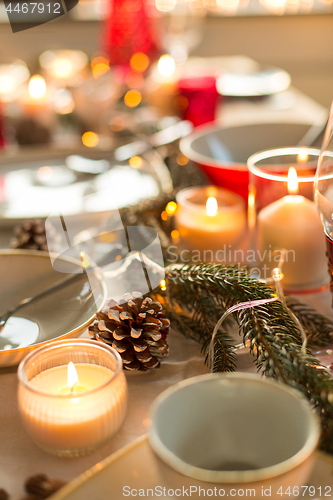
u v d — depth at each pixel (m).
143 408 0.67
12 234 0.99
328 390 0.61
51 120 1.48
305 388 0.62
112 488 0.57
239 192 1.00
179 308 0.78
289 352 0.65
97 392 0.60
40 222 0.90
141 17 1.73
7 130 1.47
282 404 0.58
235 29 3.42
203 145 1.16
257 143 1.22
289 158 0.91
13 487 0.60
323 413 0.61
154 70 1.72
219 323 0.69
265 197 0.85
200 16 2.21
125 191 1.10
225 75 2.12
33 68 2.06
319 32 3.46
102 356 0.65
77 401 0.60
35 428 0.61
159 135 1.32
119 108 1.54
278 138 1.22
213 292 0.76
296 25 3.43
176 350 0.75
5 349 0.71
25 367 0.63
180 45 2.15
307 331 0.75
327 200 0.71
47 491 0.58
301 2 3.36
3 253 0.82
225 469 0.58
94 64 1.89
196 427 0.59
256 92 1.95
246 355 0.74
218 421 0.59
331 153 0.70
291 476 0.52
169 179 1.13
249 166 0.87
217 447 0.59
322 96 3.66
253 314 0.69
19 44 2.90
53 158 1.31
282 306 0.71
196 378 0.58
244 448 0.59
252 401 0.58
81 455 0.62
